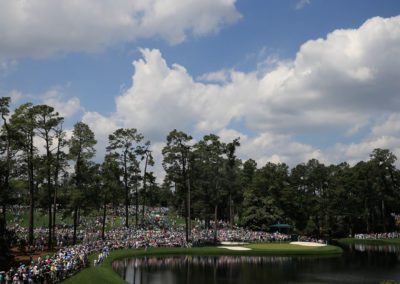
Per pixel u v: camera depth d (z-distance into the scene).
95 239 64.31
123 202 106.75
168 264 52.25
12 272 31.42
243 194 111.38
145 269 47.88
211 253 63.41
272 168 118.19
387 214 121.06
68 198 60.91
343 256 65.50
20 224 75.12
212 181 86.38
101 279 36.88
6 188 47.00
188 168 81.12
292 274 45.59
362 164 120.62
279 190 112.25
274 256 63.28
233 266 51.28
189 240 71.69
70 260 39.50
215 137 85.88
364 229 117.25
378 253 71.62
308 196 121.56
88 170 63.62
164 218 100.06
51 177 59.03
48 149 57.50
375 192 117.12
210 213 98.88
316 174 126.62
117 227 82.44
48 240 58.38
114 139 84.31
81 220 85.88
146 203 125.25
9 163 50.41
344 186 116.62
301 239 87.88
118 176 81.06
